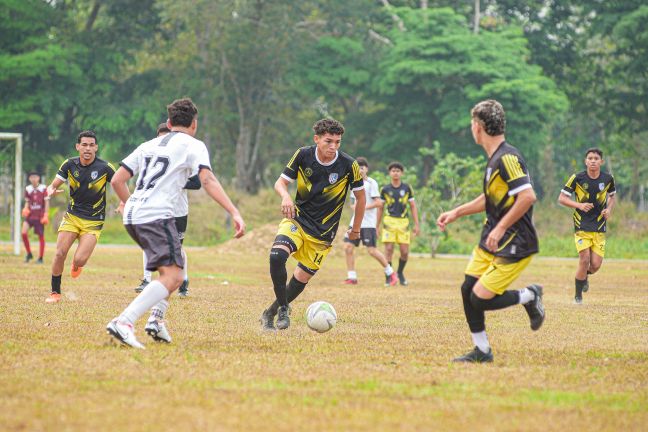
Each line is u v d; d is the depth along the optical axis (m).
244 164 105.00
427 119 102.81
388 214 35.72
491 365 13.71
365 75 103.06
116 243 76.44
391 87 99.94
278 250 16.77
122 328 14.09
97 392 10.69
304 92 104.12
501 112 13.65
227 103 105.00
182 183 14.50
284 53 100.75
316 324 17.08
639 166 120.25
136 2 104.75
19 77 96.19
